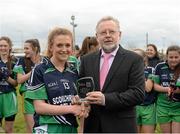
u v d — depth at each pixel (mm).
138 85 4328
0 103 8172
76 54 7988
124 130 4355
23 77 8094
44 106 4164
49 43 4324
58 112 4121
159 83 7734
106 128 4355
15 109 8336
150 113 7984
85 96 4234
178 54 7285
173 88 7355
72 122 4258
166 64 7691
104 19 4469
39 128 4246
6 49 8078
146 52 8781
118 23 4508
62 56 4230
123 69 4371
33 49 8219
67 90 4238
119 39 4535
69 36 4254
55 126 4215
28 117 7914
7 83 8148
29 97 4219
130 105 4289
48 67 4258
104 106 4266
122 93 4293
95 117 4434
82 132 4426
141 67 4406
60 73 4281
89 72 4492
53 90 4199
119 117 4363
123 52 4461
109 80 4363
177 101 7441
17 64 8211
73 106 4156
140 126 8195
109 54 4461
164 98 7652
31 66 8242
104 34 4406
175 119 7508
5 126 8344
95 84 4422
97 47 7395
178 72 7324
